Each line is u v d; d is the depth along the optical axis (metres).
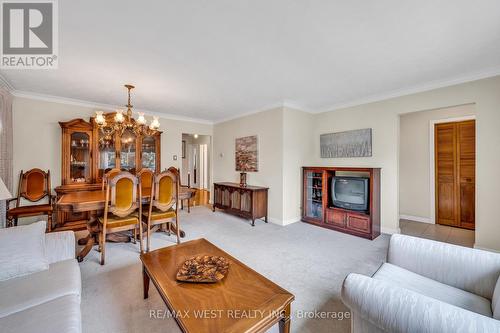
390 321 0.86
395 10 1.61
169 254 1.81
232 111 4.73
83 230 3.65
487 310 1.13
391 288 0.93
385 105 3.58
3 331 0.97
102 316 1.60
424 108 3.17
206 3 1.53
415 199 4.35
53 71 2.66
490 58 2.36
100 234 2.68
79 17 1.68
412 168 4.38
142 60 2.39
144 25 1.78
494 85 2.61
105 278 2.12
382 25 1.79
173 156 5.14
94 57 2.32
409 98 3.31
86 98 3.78
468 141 3.80
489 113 2.64
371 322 0.93
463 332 0.71
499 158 2.58
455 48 2.15
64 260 1.69
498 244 2.59
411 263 1.52
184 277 1.41
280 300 1.23
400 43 2.07
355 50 2.20
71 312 1.12
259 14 1.65
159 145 4.70
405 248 1.56
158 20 1.72
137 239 3.23
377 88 3.30
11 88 3.23
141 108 4.49
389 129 3.53
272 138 4.23
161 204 2.93
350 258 2.60
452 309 0.79
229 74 2.78
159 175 2.89
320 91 3.43
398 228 3.50
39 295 1.23
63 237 1.78
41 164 3.63
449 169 3.99
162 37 1.95
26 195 3.41
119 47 2.12
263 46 2.12
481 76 2.68
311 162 4.57
